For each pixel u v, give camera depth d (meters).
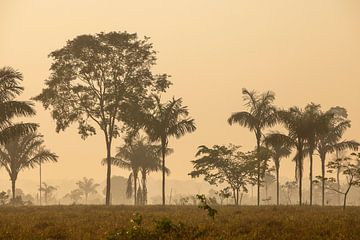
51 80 56.53
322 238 15.78
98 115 56.78
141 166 68.69
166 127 50.34
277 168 62.09
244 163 57.12
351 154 37.97
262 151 57.53
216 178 58.16
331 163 39.00
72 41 56.12
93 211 31.72
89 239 15.75
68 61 56.75
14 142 57.00
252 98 53.94
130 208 37.16
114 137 56.97
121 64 57.06
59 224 20.61
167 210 33.97
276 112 51.59
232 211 31.09
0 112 39.25
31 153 59.00
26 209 35.38
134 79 56.34
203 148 58.06
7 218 24.09
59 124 57.19
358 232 17.11
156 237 15.38
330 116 47.41
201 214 27.56
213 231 16.77
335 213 29.09
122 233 15.71
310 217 24.41
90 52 55.62
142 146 68.56
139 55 56.97
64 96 57.50
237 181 57.59
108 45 56.41
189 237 15.22
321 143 57.81
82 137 57.25
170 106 50.53
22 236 16.14
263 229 18.11
